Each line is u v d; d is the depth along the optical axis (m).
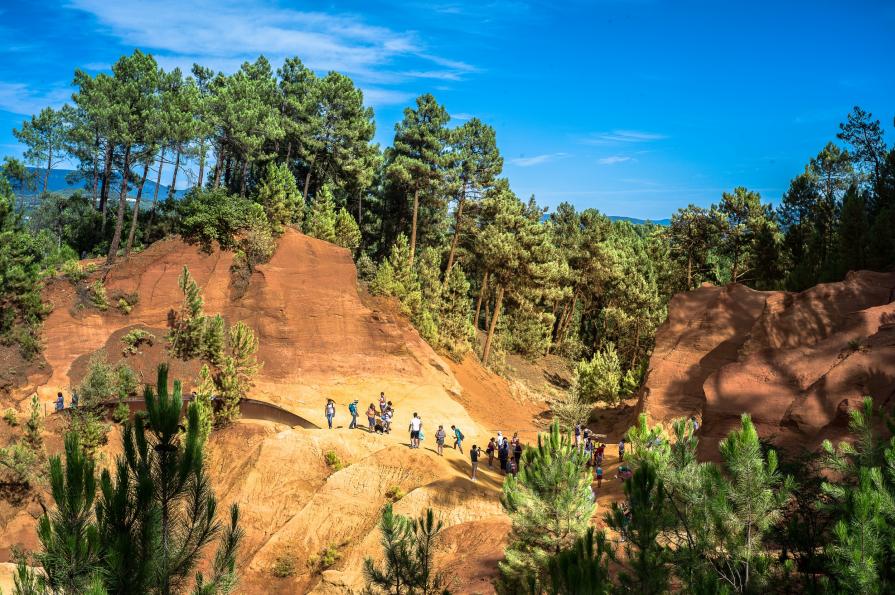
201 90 61.84
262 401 39.62
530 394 60.38
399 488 30.59
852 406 23.77
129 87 45.81
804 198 65.94
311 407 40.81
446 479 30.08
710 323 37.16
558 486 17.50
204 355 40.97
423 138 67.06
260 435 35.69
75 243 56.03
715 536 12.11
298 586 27.98
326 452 33.81
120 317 41.78
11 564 20.42
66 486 7.13
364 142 63.78
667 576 11.94
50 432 33.78
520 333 75.38
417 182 67.19
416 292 54.75
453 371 53.72
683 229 67.00
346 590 25.89
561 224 96.00
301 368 43.16
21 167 48.19
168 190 54.72
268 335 43.62
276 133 54.31
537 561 17.09
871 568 9.60
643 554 11.95
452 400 44.75
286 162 60.94
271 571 28.70
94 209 58.12
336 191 69.62
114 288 42.53
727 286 38.25
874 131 54.88
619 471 27.59
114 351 39.81
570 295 80.38
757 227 61.47
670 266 81.12
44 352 38.97
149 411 7.84
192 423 8.06
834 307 31.34
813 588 10.98
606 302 86.56
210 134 50.78
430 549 15.87
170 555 7.71
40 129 56.44
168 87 49.19
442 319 60.62
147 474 7.62
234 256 44.97
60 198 57.81
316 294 45.25
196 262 44.56
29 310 39.25
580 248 82.38
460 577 22.53
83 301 41.25
